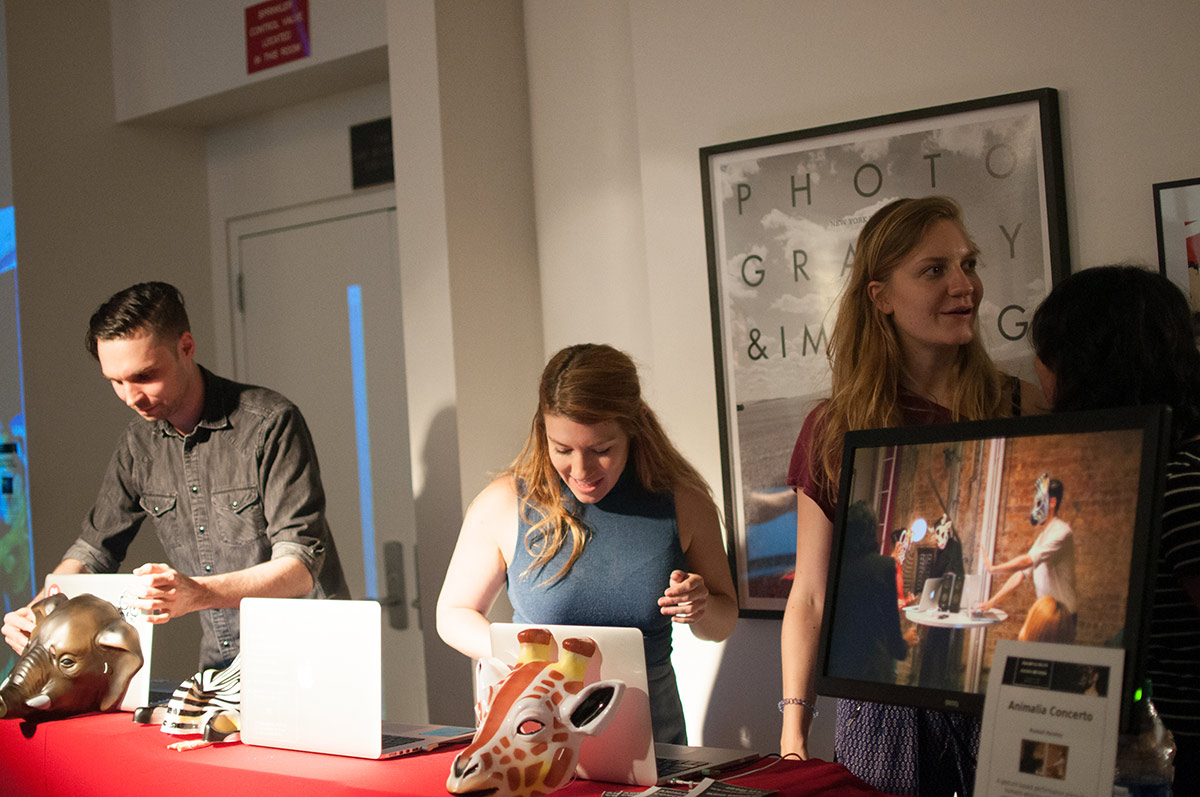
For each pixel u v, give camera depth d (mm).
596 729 1256
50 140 3215
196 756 1557
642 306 2689
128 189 3422
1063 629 1000
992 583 1066
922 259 1627
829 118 2326
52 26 3246
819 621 1630
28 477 3084
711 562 1977
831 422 1673
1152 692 1225
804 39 2350
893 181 2252
